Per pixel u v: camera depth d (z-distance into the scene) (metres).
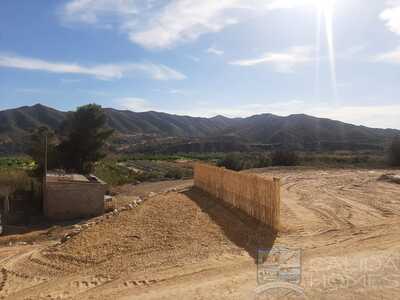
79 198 27.27
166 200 18.08
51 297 8.23
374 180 24.03
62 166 43.44
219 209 14.82
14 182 33.19
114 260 10.55
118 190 35.19
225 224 12.55
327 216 12.59
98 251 11.68
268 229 11.05
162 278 8.23
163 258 9.93
